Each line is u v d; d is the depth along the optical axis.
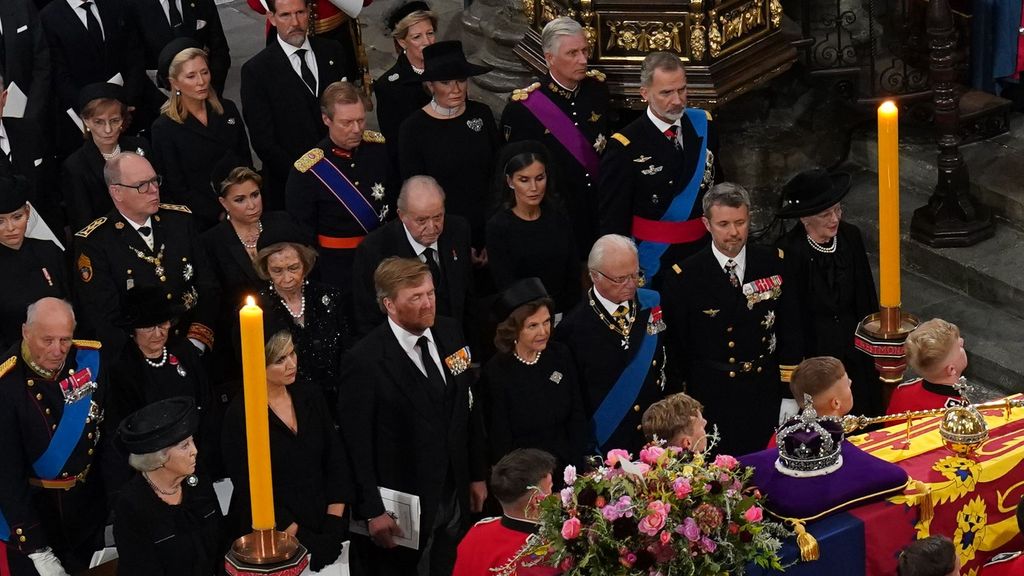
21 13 35.56
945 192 32.59
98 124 31.80
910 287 32.97
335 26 37.28
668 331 25.92
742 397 25.91
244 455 23.05
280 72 33.47
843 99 35.09
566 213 28.30
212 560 22.53
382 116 33.75
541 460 19.70
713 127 28.95
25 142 33.00
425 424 23.81
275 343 22.86
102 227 28.36
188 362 25.78
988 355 30.39
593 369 24.95
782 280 25.83
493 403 24.25
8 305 28.14
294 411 23.36
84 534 25.06
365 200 29.80
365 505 23.69
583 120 30.50
